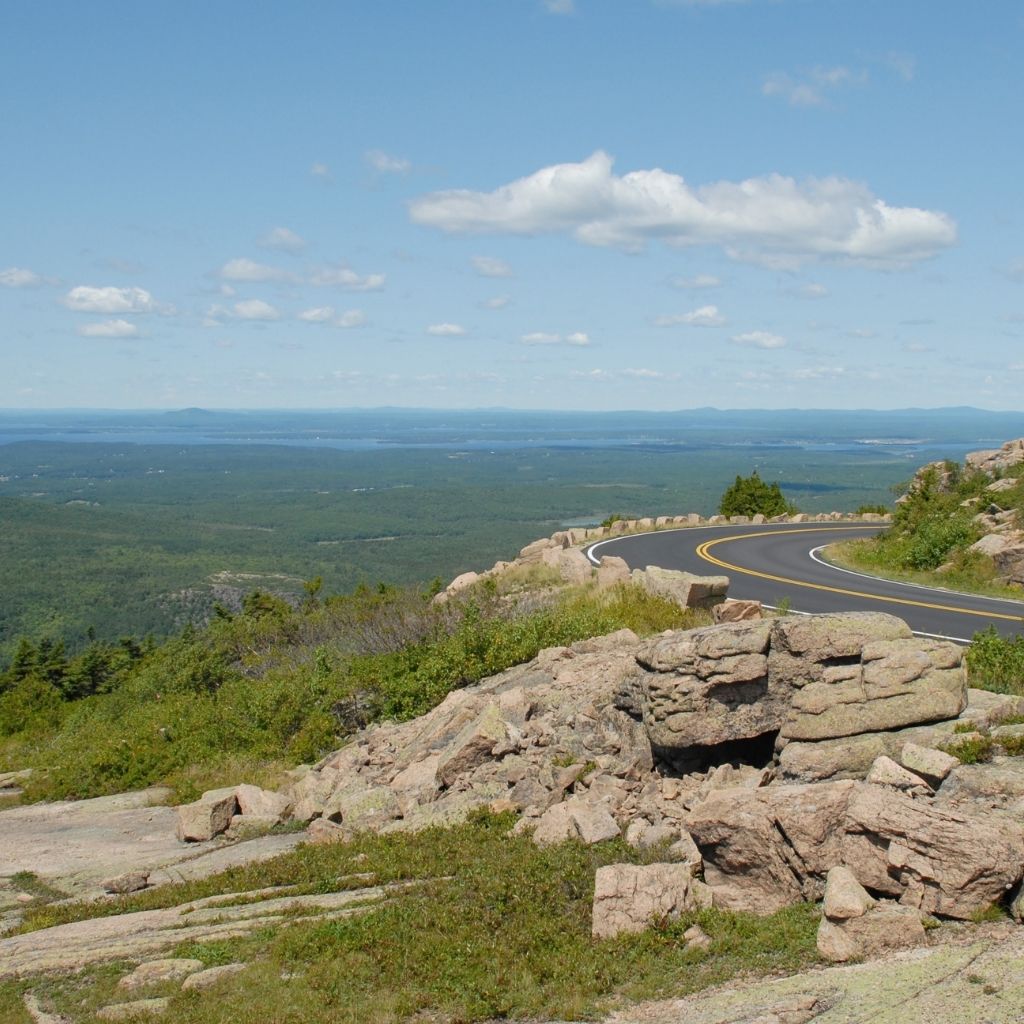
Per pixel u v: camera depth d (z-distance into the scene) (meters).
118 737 24.12
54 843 16.88
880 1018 7.22
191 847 15.69
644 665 13.16
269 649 30.45
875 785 9.29
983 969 7.61
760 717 12.09
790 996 7.71
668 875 9.44
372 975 9.09
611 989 8.39
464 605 26.20
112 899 13.06
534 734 15.04
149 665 34.53
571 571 29.94
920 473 43.66
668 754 12.84
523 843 11.89
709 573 32.91
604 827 11.27
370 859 12.55
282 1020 8.34
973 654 15.42
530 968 8.84
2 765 27.02
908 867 8.62
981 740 10.66
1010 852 8.35
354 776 17.42
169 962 9.86
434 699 21.27
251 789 16.88
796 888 9.29
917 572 32.84
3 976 10.23
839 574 32.81
